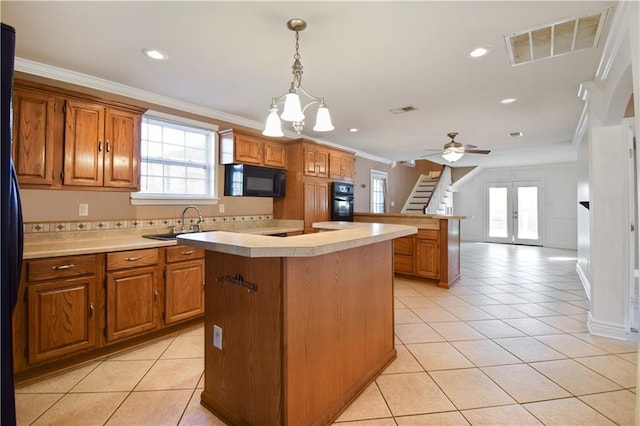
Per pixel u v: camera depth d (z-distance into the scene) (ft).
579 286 15.03
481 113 13.30
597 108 9.46
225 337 5.82
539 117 13.89
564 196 28.53
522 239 30.66
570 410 5.95
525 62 8.58
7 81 4.26
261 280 5.23
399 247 16.53
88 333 7.77
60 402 6.29
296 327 5.17
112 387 6.81
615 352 8.23
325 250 4.91
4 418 4.31
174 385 6.88
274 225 15.84
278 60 8.45
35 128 7.84
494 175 32.19
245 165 13.12
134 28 6.94
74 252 7.53
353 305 6.51
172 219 11.69
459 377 7.11
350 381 6.37
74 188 8.50
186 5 6.13
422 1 6.01
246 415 5.48
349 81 9.89
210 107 12.46
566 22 6.75
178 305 9.52
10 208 4.44
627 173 9.07
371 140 18.92
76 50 7.91
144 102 10.85
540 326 10.05
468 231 33.78
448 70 9.10
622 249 9.09
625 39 6.67
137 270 8.64
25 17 6.48
